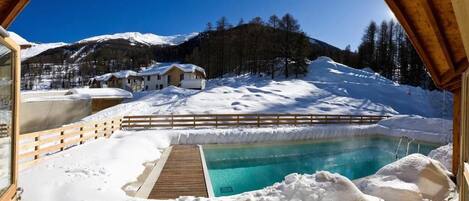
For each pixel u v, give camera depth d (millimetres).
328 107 30516
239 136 17234
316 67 52094
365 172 13266
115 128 16828
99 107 29906
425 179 6395
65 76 92438
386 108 33344
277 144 18000
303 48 47531
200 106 28000
